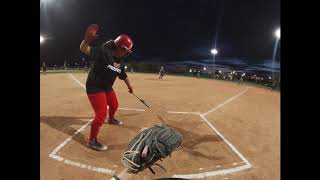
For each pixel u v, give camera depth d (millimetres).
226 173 3971
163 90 13453
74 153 4332
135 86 15109
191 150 4715
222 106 9203
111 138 5086
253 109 9055
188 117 7051
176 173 3863
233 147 5012
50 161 3963
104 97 4547
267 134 5930
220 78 30359
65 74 26031
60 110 6980
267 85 20562
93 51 4414
